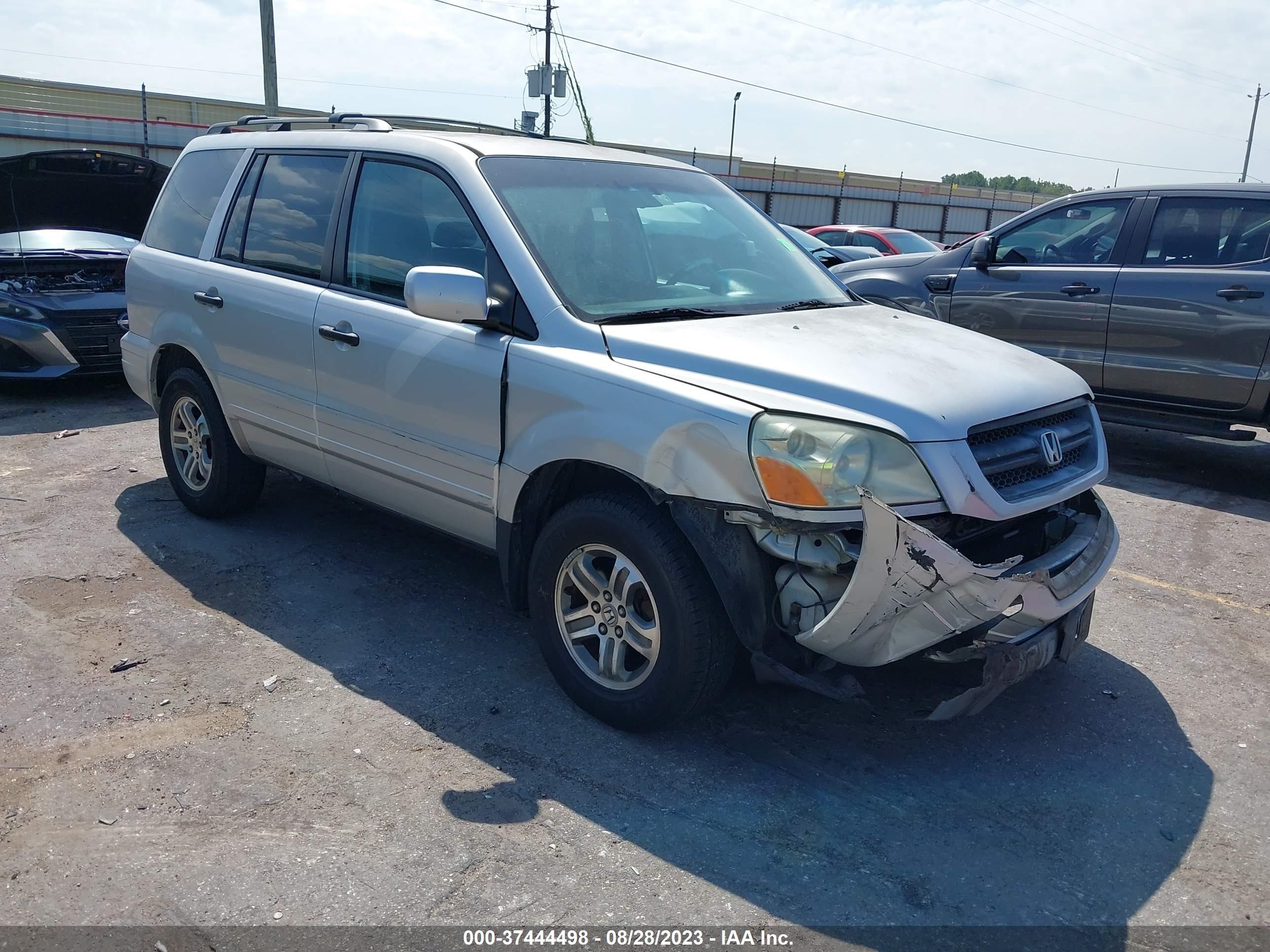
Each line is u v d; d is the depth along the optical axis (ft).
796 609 9.95
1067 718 12.15
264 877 8.90
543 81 107.55
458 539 13.08
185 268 16.75
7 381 28.81
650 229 13.34
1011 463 10.25
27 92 91.35
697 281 12.99
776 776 10.68
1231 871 9.42
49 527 17.31
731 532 9.96
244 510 17.65
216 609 14.33
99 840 9.35
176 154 88.33
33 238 29.78
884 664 9.81
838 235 57.21
